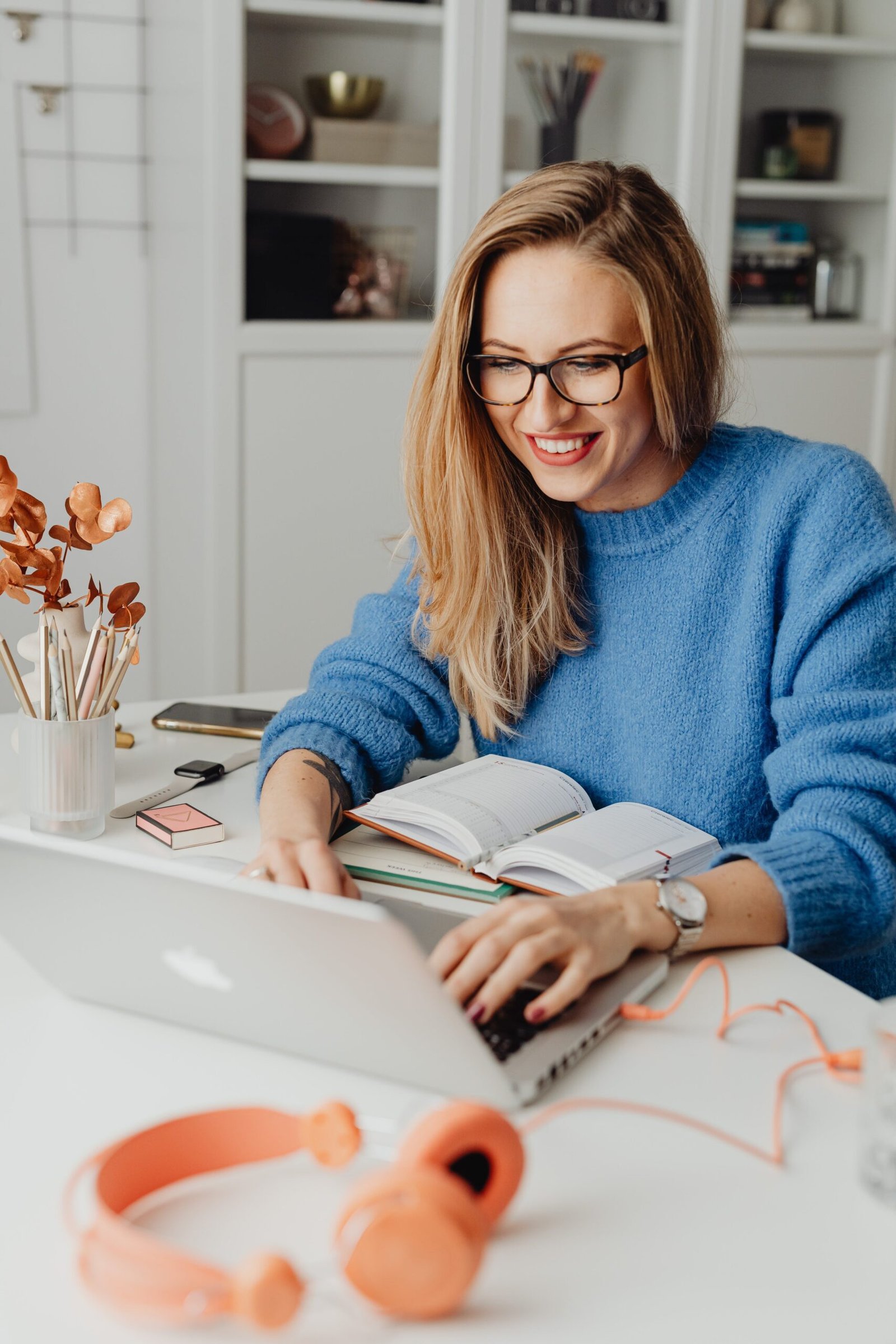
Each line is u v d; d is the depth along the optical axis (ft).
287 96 8.96
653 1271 1.98
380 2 8.99
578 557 4.16
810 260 10.34
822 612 3.62
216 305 9.07
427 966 2.18
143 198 9.59
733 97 9.75
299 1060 2.57
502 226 3.57
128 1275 1.80
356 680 4.37
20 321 9.56
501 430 3.92
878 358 10.63
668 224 3.68
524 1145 2.13
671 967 3.01
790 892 3.10
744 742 3.89
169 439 9.74
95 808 3.69
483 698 4.24
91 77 9.28
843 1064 2.53
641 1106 2.42
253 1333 1.84
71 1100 2.42
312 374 9.39
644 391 3.70
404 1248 1.79
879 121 10.30
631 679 4.07
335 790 3.82
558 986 2.66
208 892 2.31
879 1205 2.15
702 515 3.93
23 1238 2.04
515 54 9.28
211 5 8.57
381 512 9.79
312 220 9.21
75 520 3.80
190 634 9.97
